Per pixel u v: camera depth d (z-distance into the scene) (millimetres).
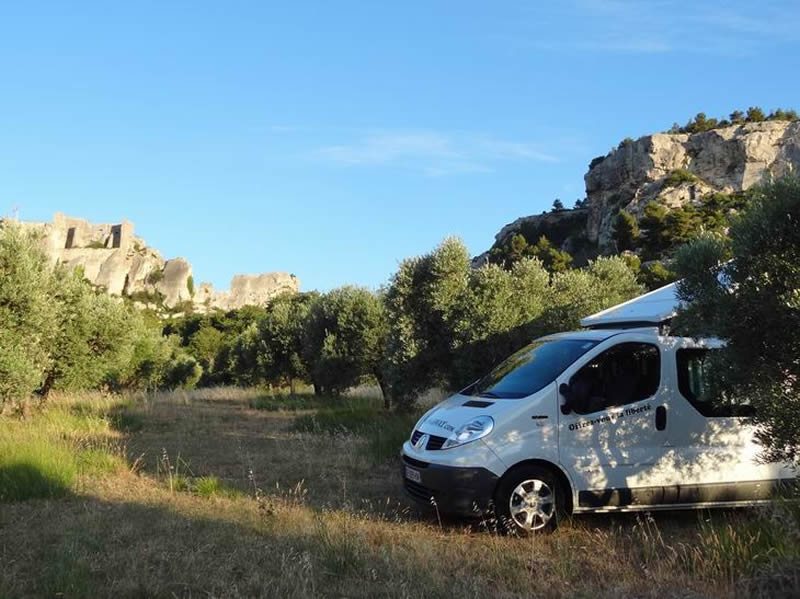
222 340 74250
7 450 7938
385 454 10008
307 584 4578
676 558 5062
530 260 13859
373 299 22000
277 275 173500
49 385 15875
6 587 4469
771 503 5500
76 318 15695
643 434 6461
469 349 13039
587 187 123375
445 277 14203
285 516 6434
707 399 6586
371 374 22750
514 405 6363
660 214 83250
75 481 7777
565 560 5090
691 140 111312
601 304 13836
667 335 6770
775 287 4617
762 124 108188
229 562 5078
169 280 160750
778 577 4277
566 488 6289
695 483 6469
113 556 5133
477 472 6070
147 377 29531
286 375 30234
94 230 177500
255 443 11898
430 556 5203
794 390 4746
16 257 12102
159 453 10656
